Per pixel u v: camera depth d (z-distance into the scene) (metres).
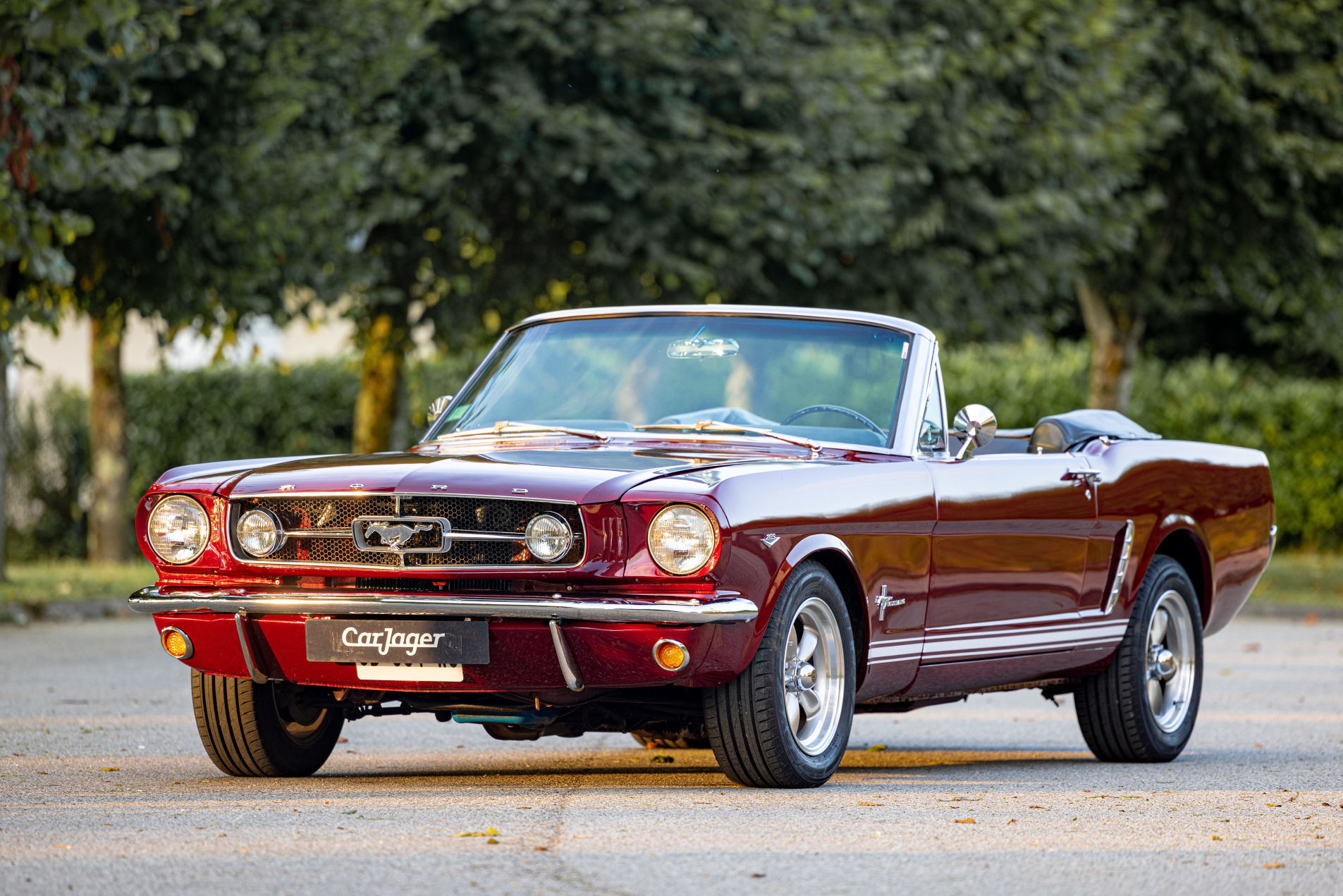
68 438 56.00
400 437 47.72
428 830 12.23
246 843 11.68
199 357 69.06
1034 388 60.19
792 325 16.48
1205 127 54.41
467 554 13.51
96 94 31.88
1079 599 17.36
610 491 13.27
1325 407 61.78
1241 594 20.17
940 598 15.52
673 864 11.10
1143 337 81.12
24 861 11.05
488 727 15.21
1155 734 18.08
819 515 13.99
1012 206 46.75
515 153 41.59
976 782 15.67
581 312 17.16
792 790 14.27
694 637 13.04
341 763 16.89
